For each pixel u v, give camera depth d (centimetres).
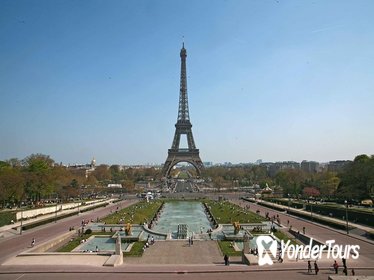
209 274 12888
